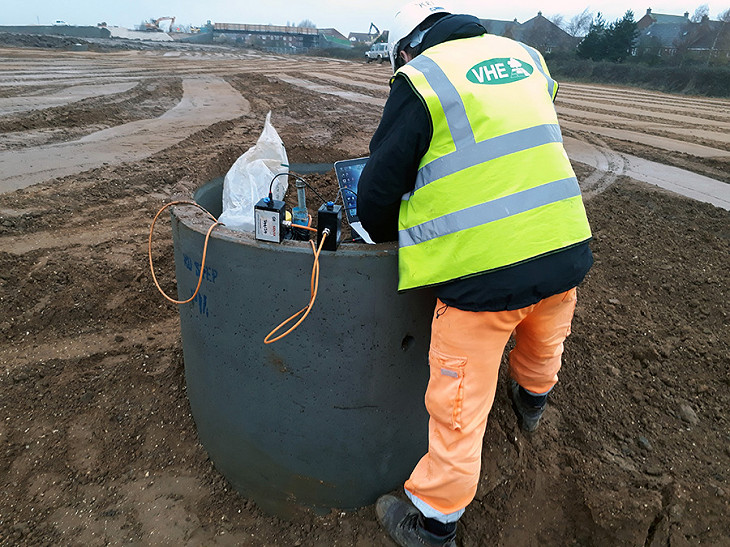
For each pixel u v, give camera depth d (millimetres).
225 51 58750
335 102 15031
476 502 2357
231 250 1862
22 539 2127
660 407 2875
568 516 2402
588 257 1787
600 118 13859
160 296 3826
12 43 35219
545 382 2348
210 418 2301
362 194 1812
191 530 2188
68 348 3227
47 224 4781
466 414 1770
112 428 2639
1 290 3627
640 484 2420
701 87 25422
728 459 2574
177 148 8102
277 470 2221
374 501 2297
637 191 6523
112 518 2219
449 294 1683
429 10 1940
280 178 2963
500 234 1599
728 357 3176
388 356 1967
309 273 1816
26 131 8867
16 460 2467
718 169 8203
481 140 1618
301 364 1959
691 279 4113
